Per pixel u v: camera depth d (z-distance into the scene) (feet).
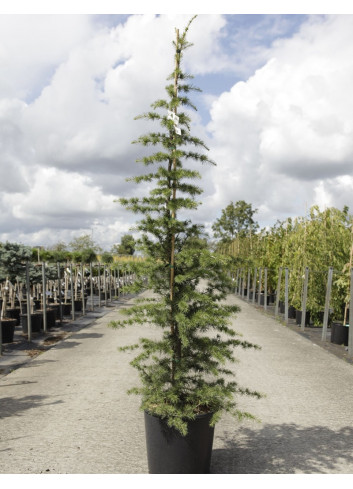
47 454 13.37
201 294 12.28
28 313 32.04
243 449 13.87
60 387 20.45
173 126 12.23
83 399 18.67
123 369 23.79
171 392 11.56
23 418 16.44
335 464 12.92
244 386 20.83
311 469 12.55
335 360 27.58
